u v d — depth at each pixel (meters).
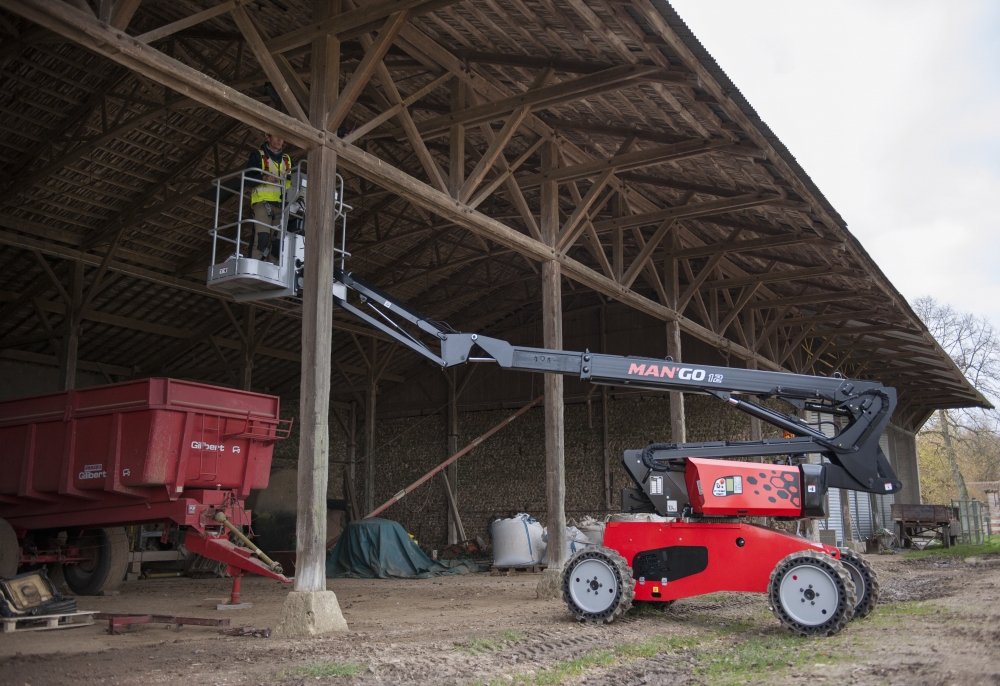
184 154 13.16
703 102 8.81
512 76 10.24
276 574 8.45
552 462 10.41
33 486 9.21
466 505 22.05
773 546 7.05
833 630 6.36
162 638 6.84
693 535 7.36
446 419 22.77
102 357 18.09
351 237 16.88
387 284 19.08
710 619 7.61
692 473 7.36
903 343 19.22
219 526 9.12
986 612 7.30
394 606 9.73
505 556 16.22
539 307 21.86
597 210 12.62
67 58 10.94
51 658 5.73
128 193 13.63
